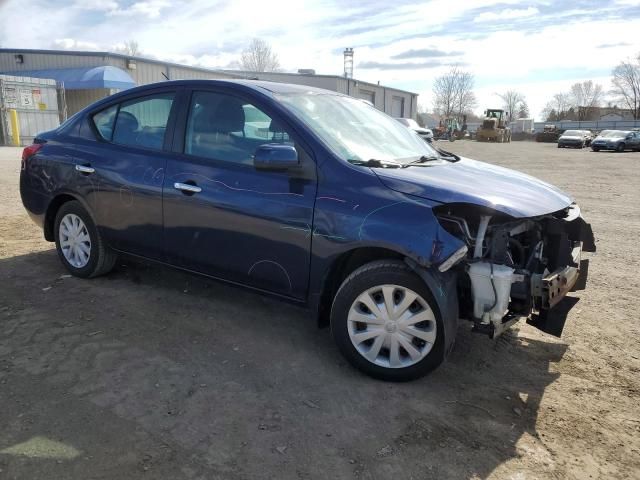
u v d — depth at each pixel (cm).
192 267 406
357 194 327
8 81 2058
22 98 2108
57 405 293
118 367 336
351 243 323
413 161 387
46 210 495
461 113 8750
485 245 323
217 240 382
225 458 256
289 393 314
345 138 374
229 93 392
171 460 253
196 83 410
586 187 1346
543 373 350
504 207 309
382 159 369
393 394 318
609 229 804
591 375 348
